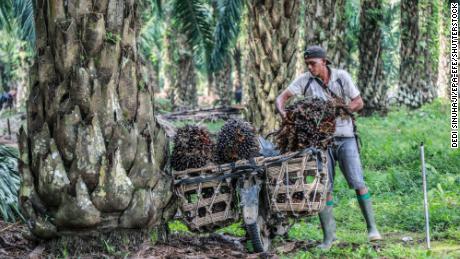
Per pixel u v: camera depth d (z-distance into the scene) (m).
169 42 42.75
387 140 22.36
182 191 8.64
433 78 42.53
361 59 35.56
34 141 7.94
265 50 14.74
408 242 9.70
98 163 7.79
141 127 8.23
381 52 35.38
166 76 53.22
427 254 8.46
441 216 10.92
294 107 8.68
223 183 8.59
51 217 7.96
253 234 8.45
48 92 7.96
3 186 10.33
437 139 23.94
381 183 14.75
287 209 8.52
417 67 37.16
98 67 7.95
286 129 8.69
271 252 8.76
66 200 7.73
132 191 7.98
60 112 7.86
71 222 7.81
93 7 8.05
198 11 18.53
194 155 8.70
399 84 37.56
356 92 9.37
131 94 8.13
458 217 10.84
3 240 8.84
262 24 14.72
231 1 18.55
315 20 22.48
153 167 8.20
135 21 8.41
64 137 7.79
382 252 8.80
